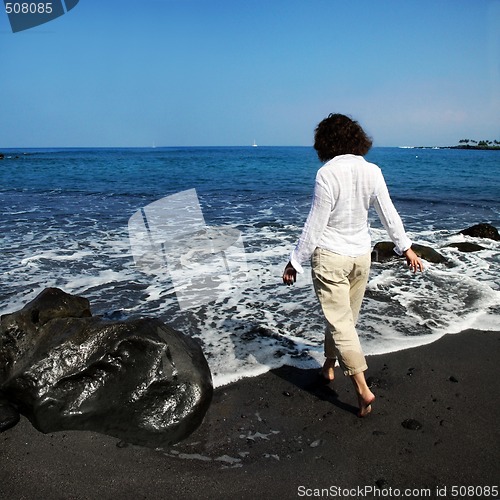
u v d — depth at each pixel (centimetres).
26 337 304
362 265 278
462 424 285
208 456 259
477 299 507
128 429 272
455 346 392
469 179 2186
